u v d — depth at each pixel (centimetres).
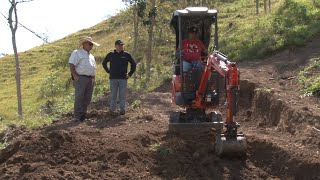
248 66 1517
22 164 776
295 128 928
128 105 1311
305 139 848
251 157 799
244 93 1236
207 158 769
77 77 1045
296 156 765
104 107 1329
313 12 1864
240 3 3391
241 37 1975
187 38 945
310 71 1292
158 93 1497
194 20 945
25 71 3453
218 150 760
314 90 1112
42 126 1076
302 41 1594
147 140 856
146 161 780
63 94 2405
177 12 909
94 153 796
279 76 1327
